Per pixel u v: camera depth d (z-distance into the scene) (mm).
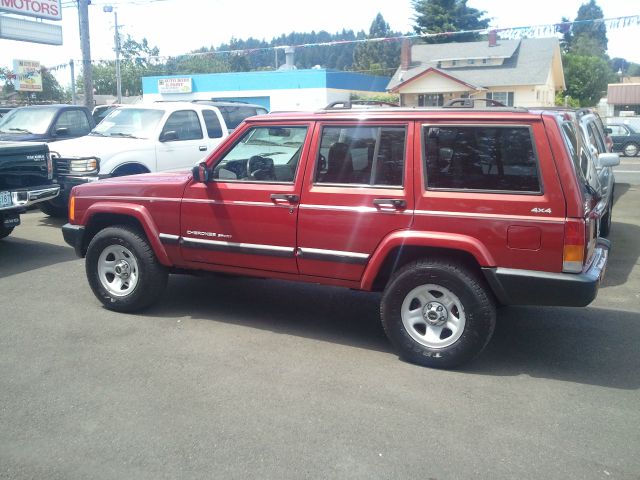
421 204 4582
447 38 52719
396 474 3326
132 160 10203
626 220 11328
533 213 4293
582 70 49344
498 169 4422
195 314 5906
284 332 5449
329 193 4879
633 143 27781
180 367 4672
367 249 4785
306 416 3938
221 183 5359
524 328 5602
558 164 4246
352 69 81250
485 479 3291
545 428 3820
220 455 3496
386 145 4746
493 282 4402
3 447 3576
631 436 3730
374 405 4094
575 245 4219
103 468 3375
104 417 3914
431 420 3904
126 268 5848
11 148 7809
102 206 5871
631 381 4512
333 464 3414
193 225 5480
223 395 4219
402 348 4754
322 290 6742
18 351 4969
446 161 4559
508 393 4293
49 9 22125
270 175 5203
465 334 4523
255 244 5234
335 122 4910
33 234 9742
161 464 3412
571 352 5047
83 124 12617
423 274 4574
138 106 11391
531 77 34656
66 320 5711
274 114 5238
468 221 4441
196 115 11648
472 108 4676
